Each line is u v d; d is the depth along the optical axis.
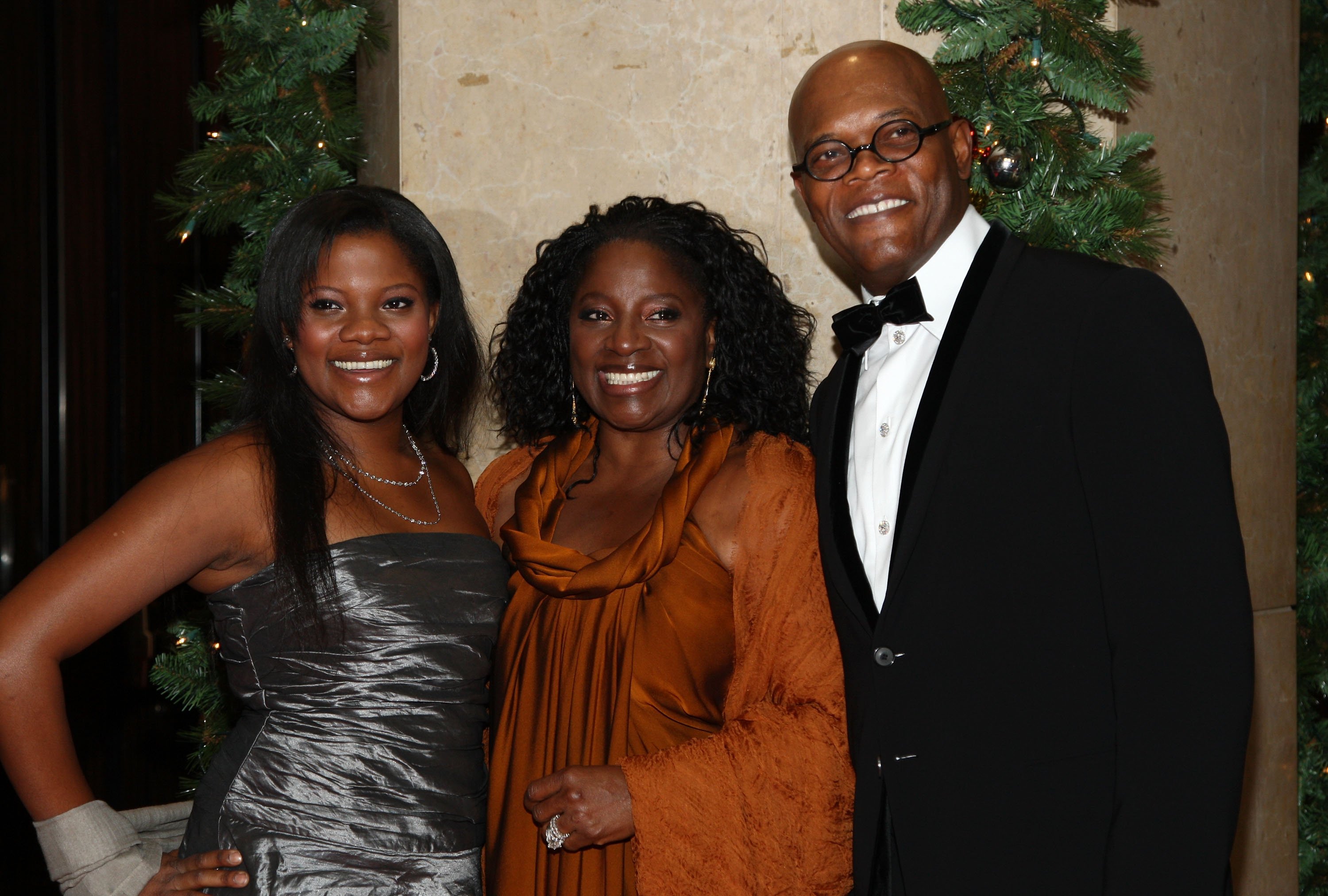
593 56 2.53
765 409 1.92
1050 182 1.98
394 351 1.66
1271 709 2.66
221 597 1.60
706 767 1.63
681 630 1.73
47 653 1.45
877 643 1.51
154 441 3.99
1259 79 2.74
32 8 3.82
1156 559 1.31
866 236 1.60
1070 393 1.42
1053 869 1.38
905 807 1.46
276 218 2.27
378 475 1.74
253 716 1.59
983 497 1.45
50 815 1.47
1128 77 2.00
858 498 1.62
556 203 2.55
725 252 1.89
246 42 2.31
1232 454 2.58
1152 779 1.28
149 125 3.98
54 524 3.85
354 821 1.54
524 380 2.06
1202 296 2.51
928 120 1.60
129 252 3.95
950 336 1.55
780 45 2.42
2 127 3.78
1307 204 3.20
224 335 2.57
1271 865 2.65
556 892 1.70
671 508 1.75
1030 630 1.41
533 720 1.76
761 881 1.61
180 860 1.53
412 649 1.61
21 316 3.82
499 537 1.97
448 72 2.59
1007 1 1.96
